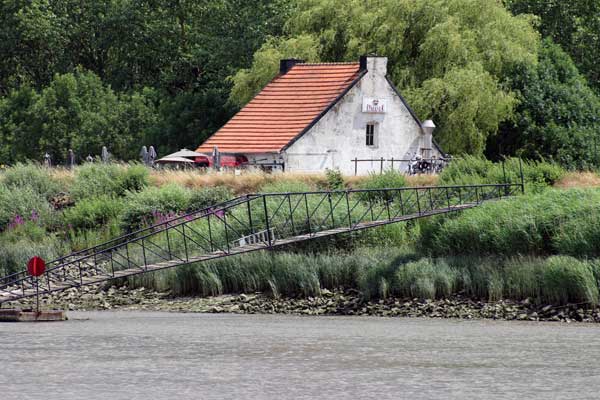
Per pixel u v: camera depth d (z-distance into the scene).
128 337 107.69
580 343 104.25
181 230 147.25
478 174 166.75
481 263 128.50
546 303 121.69
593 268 121.06
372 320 119.75
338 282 130.75
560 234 128.38
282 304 127.94
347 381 87.50
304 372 90.88
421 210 150.12
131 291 136.12
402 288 126.94
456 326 115.00
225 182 169.38
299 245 140.12
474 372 90.94
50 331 111.75
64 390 84.56
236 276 133.00
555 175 166.12
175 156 197.50
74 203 171.25
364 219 145.50
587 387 85.75
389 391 84.31
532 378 88.81
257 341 105.25
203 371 91.12
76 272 141.62
